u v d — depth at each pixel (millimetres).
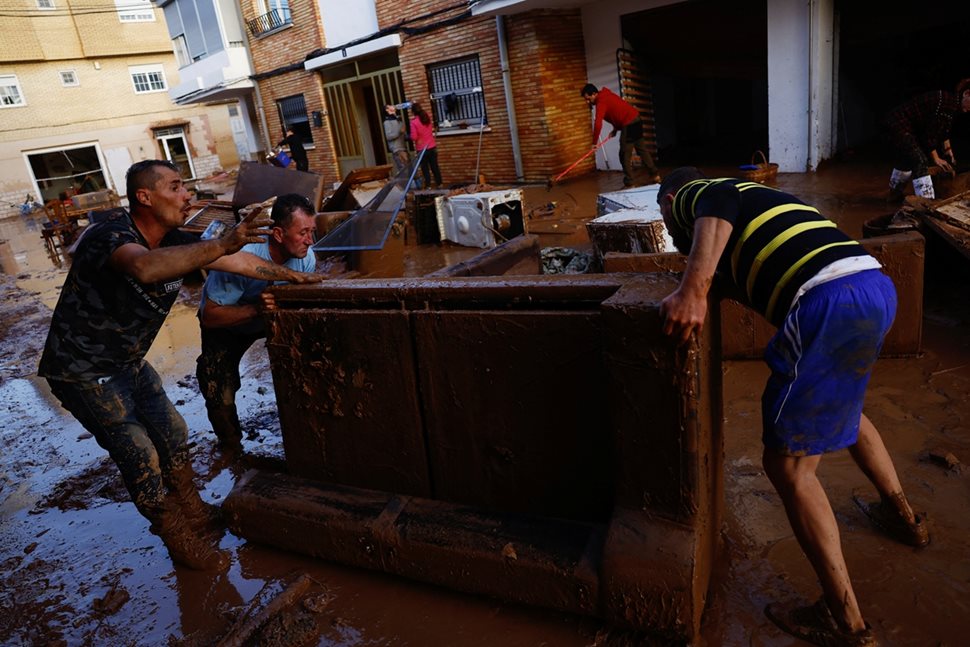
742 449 3285
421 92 14836
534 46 12305
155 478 2824
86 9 29156
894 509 2475
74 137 29938
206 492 3631
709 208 2020
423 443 2691
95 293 2525
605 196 6672
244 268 2732
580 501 2430
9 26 27609
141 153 31688
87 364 2621
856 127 11727
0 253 17172
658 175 10617
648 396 2051
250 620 2488
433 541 2506
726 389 3928
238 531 3055
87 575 3047
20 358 6891
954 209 4875
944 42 11805
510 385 2420
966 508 2650
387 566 2641
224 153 33844
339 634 2436
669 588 2064
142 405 3027
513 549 2359
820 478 2957
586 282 2264
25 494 3949
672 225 2393
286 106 19656
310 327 2799
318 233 8258
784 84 10117
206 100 23500
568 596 2260
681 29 11836
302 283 2855
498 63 12984
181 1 20562
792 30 9805
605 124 13102
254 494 3006
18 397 5711
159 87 31688
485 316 2385
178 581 2896
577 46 12914
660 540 2117
